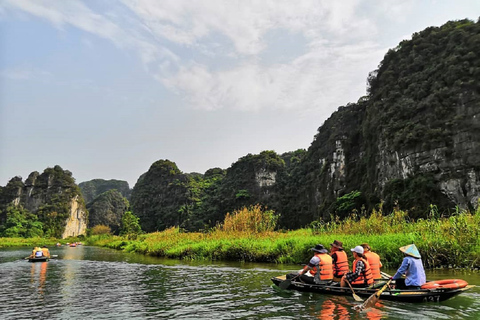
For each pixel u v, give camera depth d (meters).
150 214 136.38
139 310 7.82
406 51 68.62
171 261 19.81
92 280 12.87
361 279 8.18
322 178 87.81
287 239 17.97
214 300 8.59
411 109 57.88
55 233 112.44
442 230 13.81
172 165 153.50
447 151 49.97
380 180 62.50
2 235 100.06
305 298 8.36
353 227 18.55
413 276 7.56
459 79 52.38
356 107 84.12
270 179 114.50
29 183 134.00
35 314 7.64
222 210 113.56
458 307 7.07
